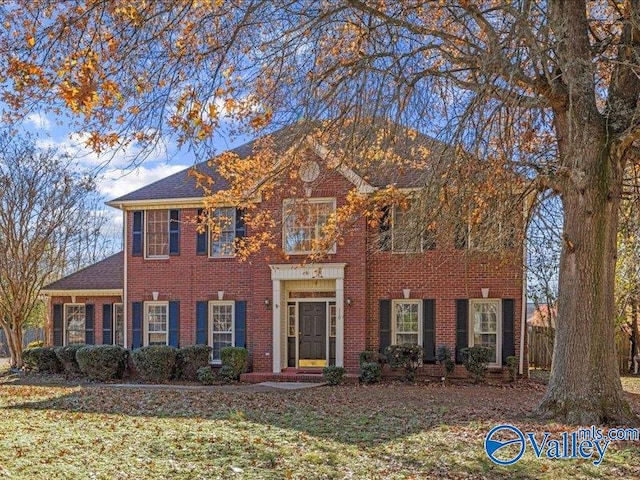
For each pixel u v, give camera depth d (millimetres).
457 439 9727
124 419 11641
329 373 19141
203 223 16484
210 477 7719
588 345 11109
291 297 21422
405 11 10125
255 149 14414
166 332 22562
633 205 14039
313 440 9766
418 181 13109
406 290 20516
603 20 12586
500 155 11086
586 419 10805
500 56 9109
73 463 8078
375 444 9500
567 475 7992
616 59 11078
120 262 26234
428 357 20266
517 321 19797
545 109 11523
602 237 11141
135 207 22938
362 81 10219
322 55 10992
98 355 21047
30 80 7586
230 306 22125
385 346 20531
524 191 12523
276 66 10141
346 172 19875
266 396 15781
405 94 10320
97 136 8742
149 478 7602
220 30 9266
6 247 24031
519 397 15719
